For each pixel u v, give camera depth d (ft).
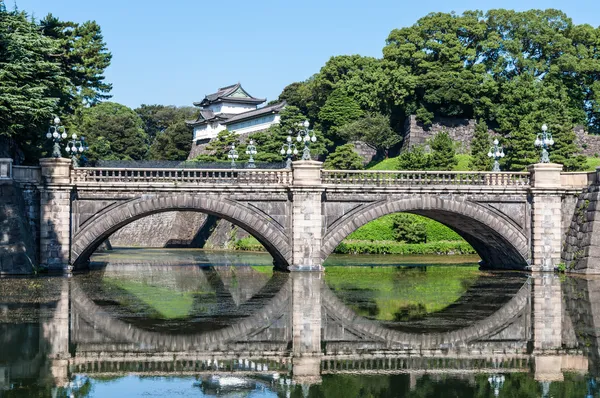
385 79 369.91
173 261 236.02
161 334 95.35
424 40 377.91
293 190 176.45
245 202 176.76
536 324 104.22
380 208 181.06
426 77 361.30
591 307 119.85
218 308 117.29
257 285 152.05
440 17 375.86
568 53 372.17
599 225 177.17
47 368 78.18
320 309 116.88
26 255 161.27
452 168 318.65
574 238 184.34
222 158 367.25
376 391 71.51
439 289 145.07
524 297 131.95
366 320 106.83
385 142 363.15
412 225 281.54
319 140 367.45
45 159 168.25
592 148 364.17
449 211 184.85
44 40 192.24
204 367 79.51
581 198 184.96
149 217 385.50
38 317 105.81
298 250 177.99
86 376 75.46
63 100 229.04
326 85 394.32
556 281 160.97
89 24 322.75
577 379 75.87
